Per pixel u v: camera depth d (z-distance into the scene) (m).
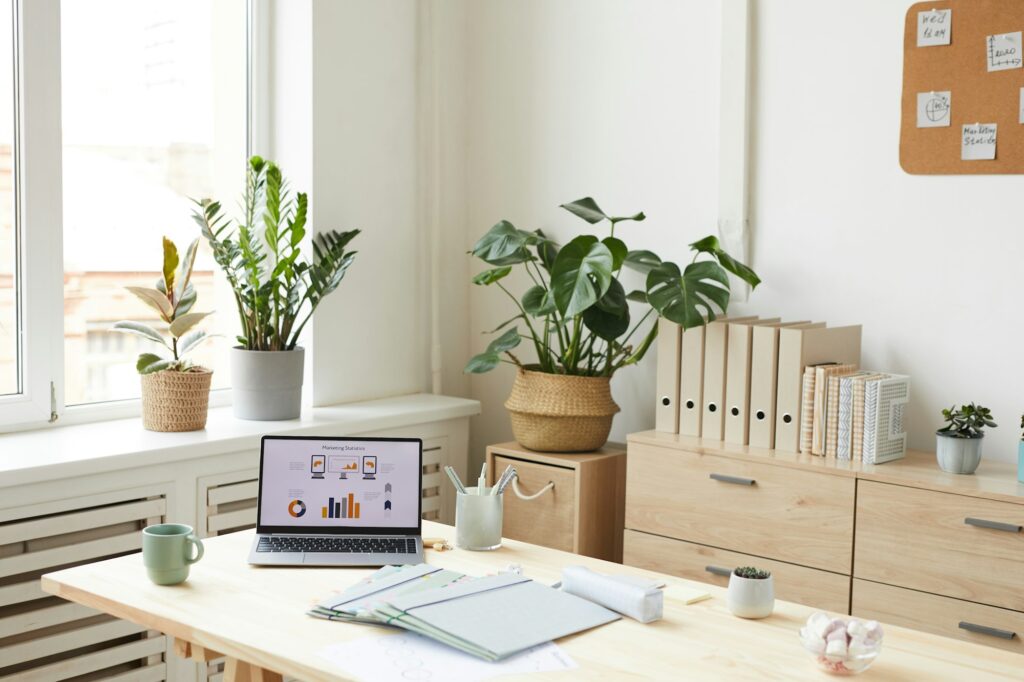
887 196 2.98
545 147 3.71
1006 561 2.42
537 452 3.31
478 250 3.29
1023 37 2.72
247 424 3.18
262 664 1.59
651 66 3.42
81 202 3.19
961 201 2.86
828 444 2.78
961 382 2.88
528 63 3.74
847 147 3.04
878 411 2.69
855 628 1.53
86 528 2.69
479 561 2.04
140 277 3.35
